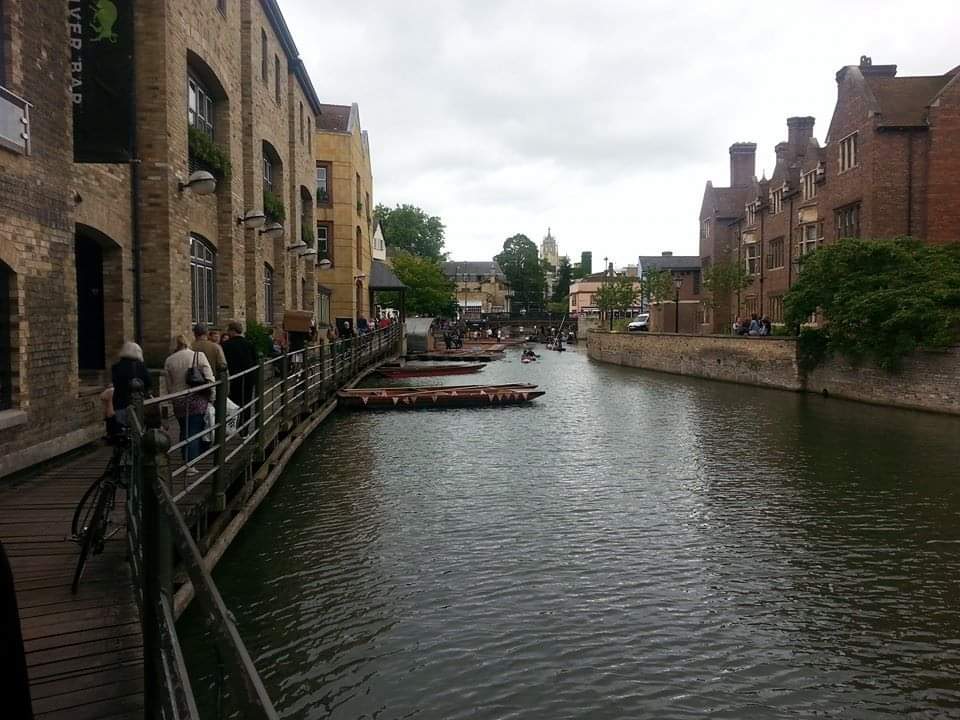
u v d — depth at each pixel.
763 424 21.77
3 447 8.80
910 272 25.59
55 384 10.12
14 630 2.30
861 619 8.23
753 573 9.48
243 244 19.69
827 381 29.34
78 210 11.59
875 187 30.42
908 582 9.23
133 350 8.71
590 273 153.38
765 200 46.38
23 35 9.30
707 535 10.93
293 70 27.81
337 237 39.84
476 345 76.06
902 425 21.22
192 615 7.05
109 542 6.82
